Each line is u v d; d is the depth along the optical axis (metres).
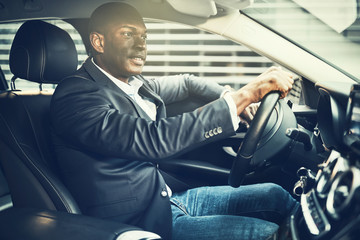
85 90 1.21
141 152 1.10
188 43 2.37
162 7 1.51
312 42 1.91
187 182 1.65
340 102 0.96
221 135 1.12
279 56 1.45
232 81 2.40
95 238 0.88
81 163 1.20
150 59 2.43
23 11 1.60
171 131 1.10
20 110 1.25
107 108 1.18
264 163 1.36
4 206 1.66
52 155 1.28
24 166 1.20
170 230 1.24
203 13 1.44
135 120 1.13
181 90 1.71
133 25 1.29
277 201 1.38
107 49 1.31
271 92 1.12
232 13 1.47
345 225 0.70
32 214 1.02
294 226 0.90
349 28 2.00
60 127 1.20
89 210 1.20
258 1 1.54
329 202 0.74
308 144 1.37
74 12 1.58
